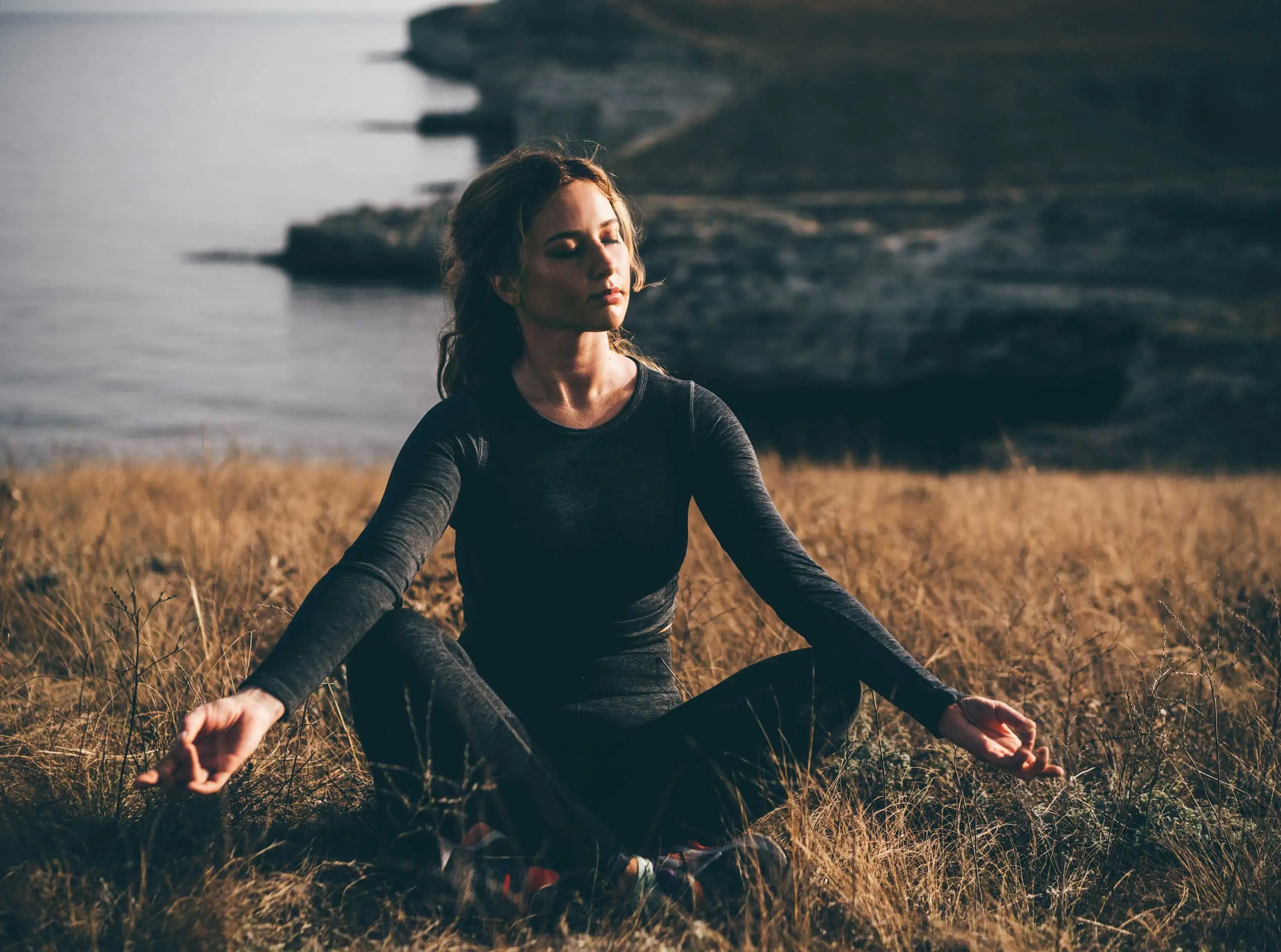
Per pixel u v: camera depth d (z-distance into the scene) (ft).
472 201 8.03
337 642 6.91
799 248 108.78
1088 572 16.29
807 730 7.86
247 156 373.40
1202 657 11.16
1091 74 178.91
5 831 8.04
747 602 13.61
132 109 561.84
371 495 23.08
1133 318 99.19
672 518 8.07
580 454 7.90
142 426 111.14
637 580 7.99
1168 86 174.19
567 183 7.75
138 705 10.52
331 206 275.59
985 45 201.98
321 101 593.01
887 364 106.93
